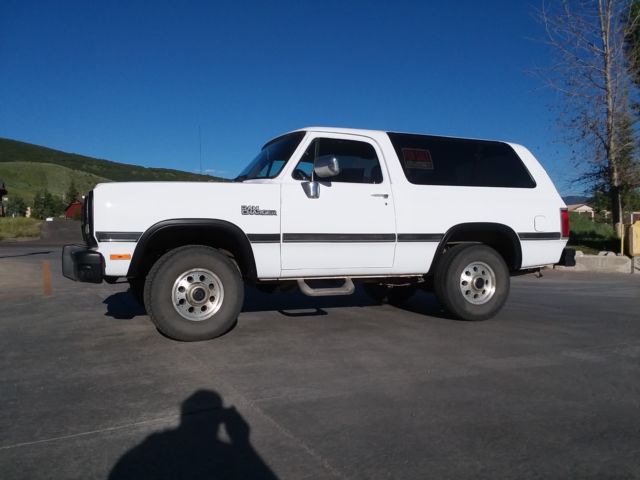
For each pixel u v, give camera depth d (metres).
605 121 15.51
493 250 7.09
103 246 5.46
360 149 6.61
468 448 3.37
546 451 3.34
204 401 4.11
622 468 3.13
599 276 13.49
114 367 4.97
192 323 5.75
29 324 6.94
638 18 15.22
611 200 17.09
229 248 6.35
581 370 4.96
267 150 6.98
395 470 3.09
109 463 3.15
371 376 4.71
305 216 6.12
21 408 3.99
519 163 7.48
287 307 8.15
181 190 5.68
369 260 6.50
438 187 6.82
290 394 4.26
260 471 3.07
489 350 5.61
